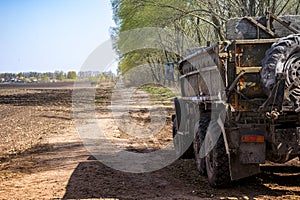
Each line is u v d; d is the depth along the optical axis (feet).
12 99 159.94
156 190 29.22
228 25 30.17
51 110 107.76
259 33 30.07
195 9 111.45
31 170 37.81
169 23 109.60
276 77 24.66
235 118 26.89
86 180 32.71
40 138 58.65
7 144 55.21
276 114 25.03
